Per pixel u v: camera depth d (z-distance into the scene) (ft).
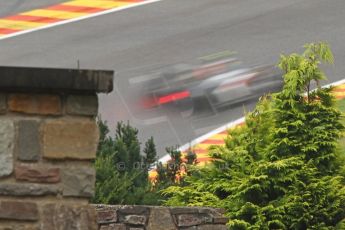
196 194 112.68
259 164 108.88
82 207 51.06
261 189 108.06
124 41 313.73
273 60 285.43
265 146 114.52
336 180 109.91
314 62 117.70
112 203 116.57
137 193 119.03
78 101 51.19
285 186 108.78
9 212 50.67
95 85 50.39
